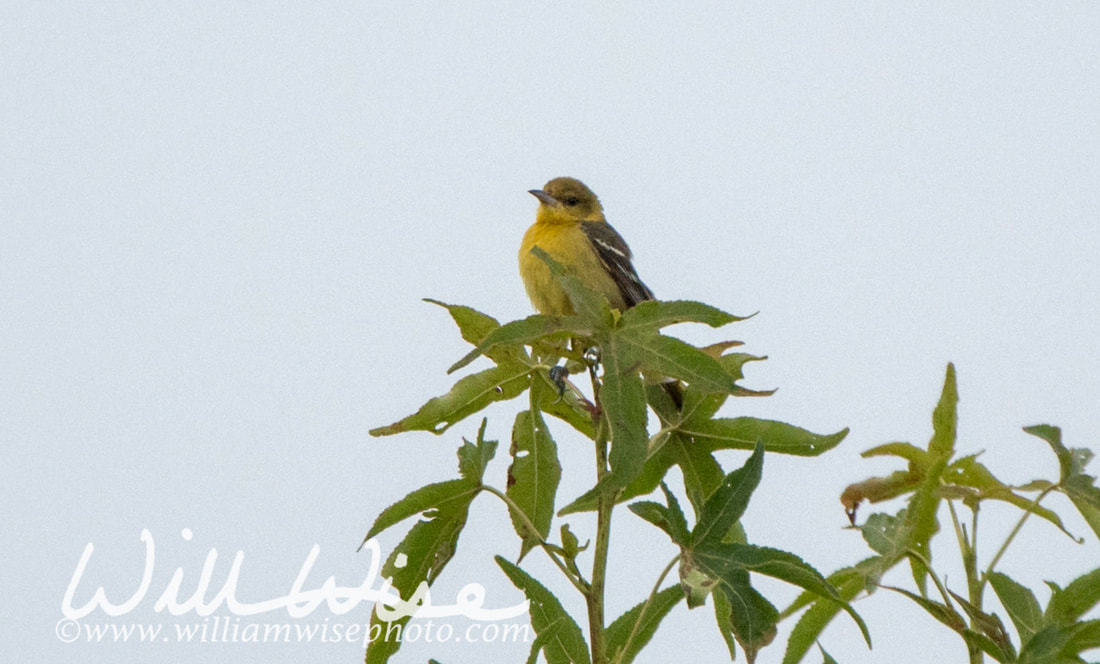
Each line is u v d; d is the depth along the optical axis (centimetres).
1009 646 679
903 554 723
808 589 662
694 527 671
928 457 740
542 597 724
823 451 774
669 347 680
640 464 658
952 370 724
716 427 794
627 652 719
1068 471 706
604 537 709
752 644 646
